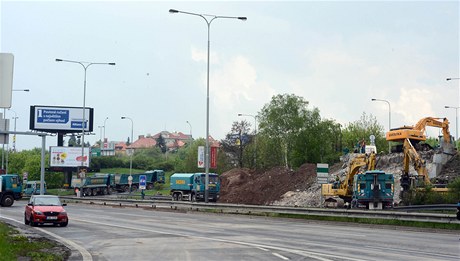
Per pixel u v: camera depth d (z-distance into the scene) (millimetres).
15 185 54125
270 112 96812
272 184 69938
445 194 43875
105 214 42719
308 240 22875
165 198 70000
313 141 95250
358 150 53406
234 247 20250
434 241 22562
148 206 51969
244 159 95188
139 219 37219
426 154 58031
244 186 73125
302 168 70188
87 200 61812
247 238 23875
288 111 96500
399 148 50875
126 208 52188
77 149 94750
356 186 46188
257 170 82188
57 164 93500
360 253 18109
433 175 54469
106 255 18453
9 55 13141
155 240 23328
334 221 34281
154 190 105625
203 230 28453
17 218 37750
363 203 45875
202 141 130375
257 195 68812
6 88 13070
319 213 35906
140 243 22203
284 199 63188
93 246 21312
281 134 96312
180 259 17156
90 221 35094
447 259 16562
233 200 69812
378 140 100938
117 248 20500
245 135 97062
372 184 45438
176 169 119375
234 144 97062
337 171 68812
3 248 16609
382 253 18109
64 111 95625
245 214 41062
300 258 16906
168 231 27859
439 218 28859
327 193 51750
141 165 147500
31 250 19062
